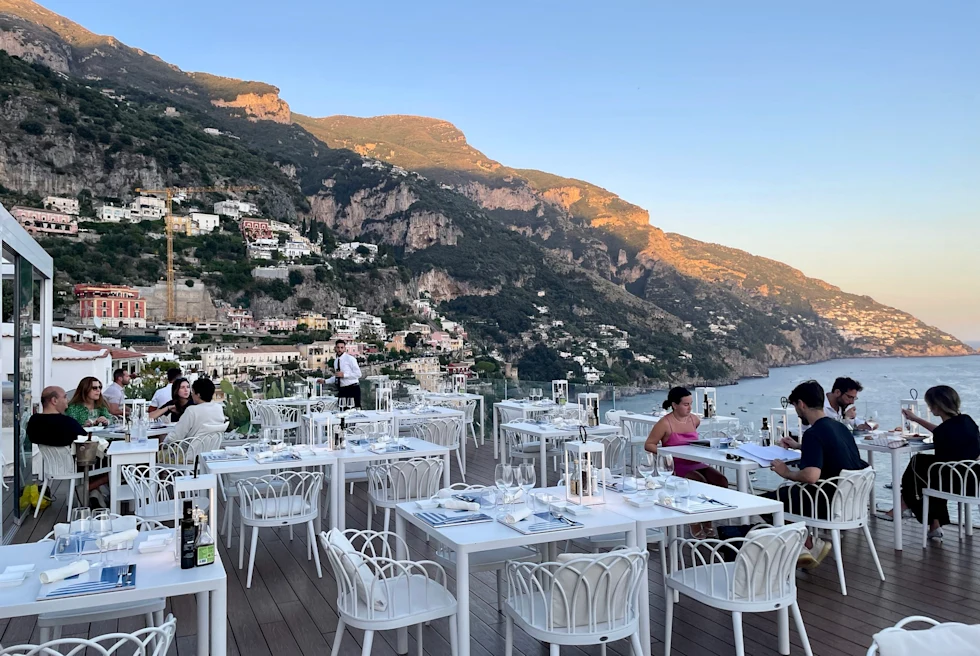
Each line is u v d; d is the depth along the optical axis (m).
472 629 3.60
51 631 3.60
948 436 4.89
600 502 3.44
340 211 159.50
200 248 102.50
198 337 85.25
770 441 5.27
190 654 3.27
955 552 4.79
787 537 2.91
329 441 5.30
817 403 4.25
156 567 2.45
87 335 69.12
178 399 7.89
